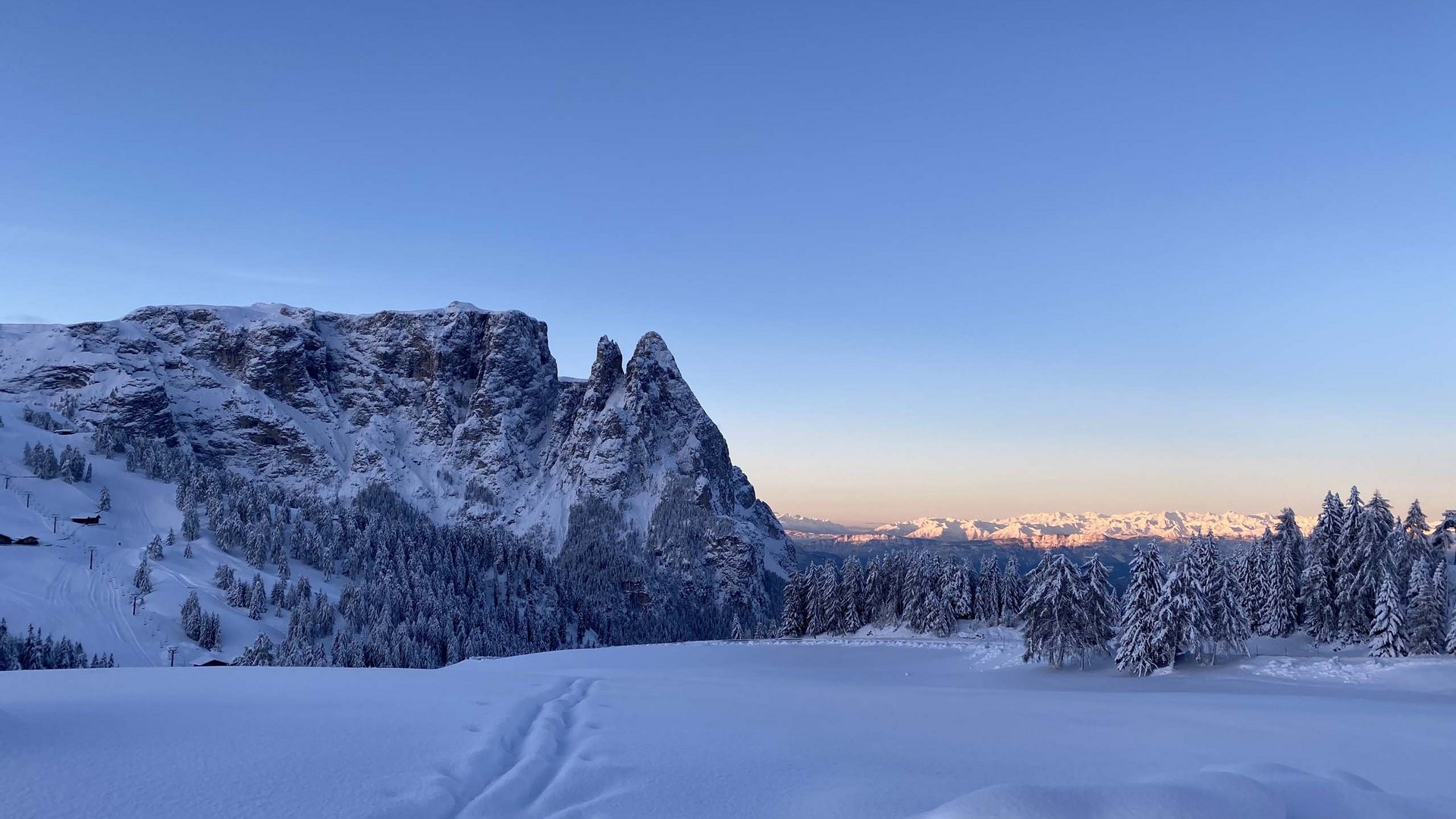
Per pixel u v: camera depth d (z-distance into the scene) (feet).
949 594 355.97
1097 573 234.58
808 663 260.21
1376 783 59.41
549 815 42.93
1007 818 34.91
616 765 54.49
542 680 122.52
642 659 271.90
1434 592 211.61
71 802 40.45
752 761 58.34
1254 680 182.70
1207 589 222.69
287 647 479.41
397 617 593.01
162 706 73.72
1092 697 127.85
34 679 98.48
